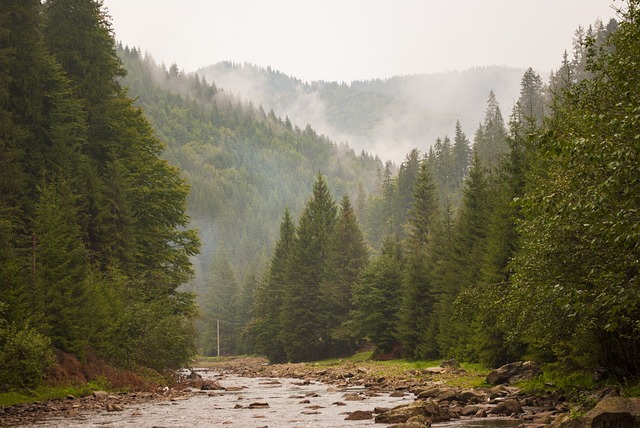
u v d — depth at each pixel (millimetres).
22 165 47000
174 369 52375
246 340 125000
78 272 40031
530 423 20656
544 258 20078
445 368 45906
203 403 32688
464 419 23188
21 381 31594
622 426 15461
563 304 15758
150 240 57438
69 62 57188
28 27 49344
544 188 18609
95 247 49188
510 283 24922
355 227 94812
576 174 14273
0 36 46125
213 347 142375
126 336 44000
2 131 43406
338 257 92812
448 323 56250
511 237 41969
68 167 48125
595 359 25969
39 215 40750
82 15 58156
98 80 57906
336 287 89750
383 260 78938
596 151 12820
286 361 96625
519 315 23953
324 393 38656
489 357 43031
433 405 23672
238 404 31375
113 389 37750
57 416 26656
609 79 18438
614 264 15531
